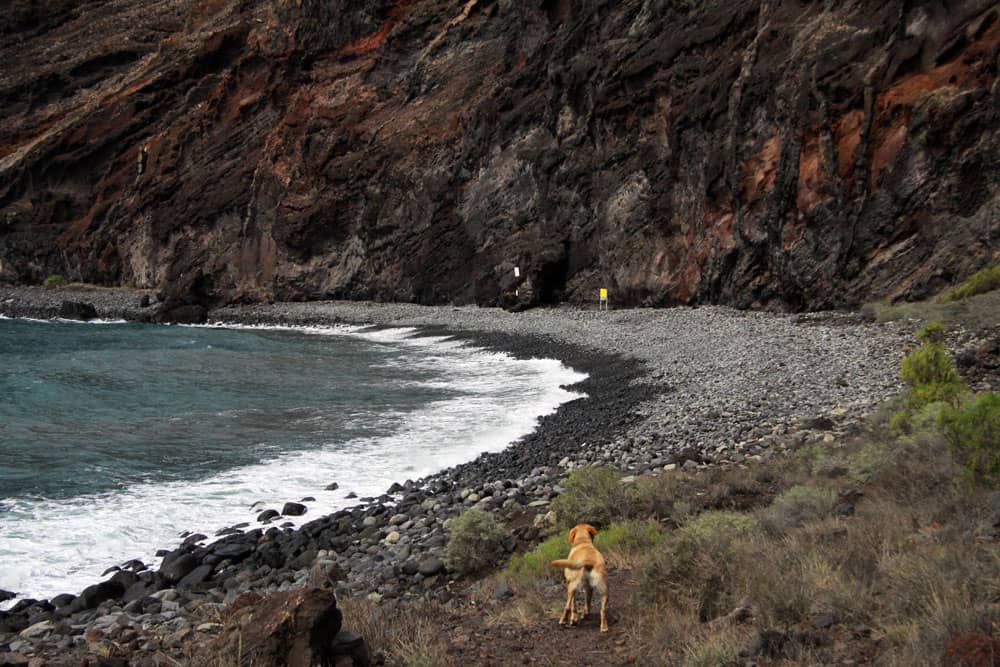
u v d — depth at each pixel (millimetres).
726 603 6098
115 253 79438
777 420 14922
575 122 47844
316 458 16297
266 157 67938
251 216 67438
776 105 32688
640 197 41938
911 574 5555
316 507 13070
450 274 53406
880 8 30297
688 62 40312
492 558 9250
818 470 10375
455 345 38062
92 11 129125
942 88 27156
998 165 25125
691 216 38312
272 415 21078
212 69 91188
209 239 70062
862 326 24156
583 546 6594
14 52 119812
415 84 63531
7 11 125250
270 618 5547
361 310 55594
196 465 15805
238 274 67688
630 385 22406
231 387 26297
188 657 5949
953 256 25547
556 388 24203
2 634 8203
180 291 67188
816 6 33688
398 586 9000
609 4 47781
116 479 14820
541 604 6930
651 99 42125
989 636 4332
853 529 7238
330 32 73062
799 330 25812
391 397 23844
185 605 8992
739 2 39375
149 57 107750
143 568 10477
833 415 14453
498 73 57469
